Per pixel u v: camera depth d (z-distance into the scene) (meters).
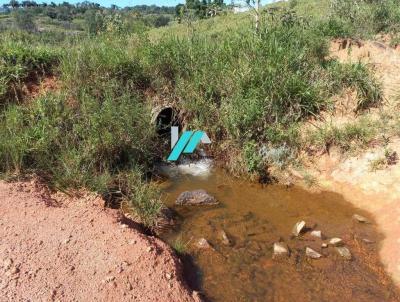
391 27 8.63
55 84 7.59
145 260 4.21
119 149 6.43
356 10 9.31
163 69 7.99
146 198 5.50
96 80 7.35
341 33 8.37
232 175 6.67
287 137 6.70
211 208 5.77
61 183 5.65
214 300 4.12
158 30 10.87
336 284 4.33
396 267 4.49
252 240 5.05
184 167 7.02
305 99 6.96
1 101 7.08
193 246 4.93
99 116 6.37
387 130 6.42
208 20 11.99
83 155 6.01
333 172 6.29
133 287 3.87
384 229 5.15
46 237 4.44
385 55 7.78
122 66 7.65
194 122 7.32
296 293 4.22
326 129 6.61
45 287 3.76
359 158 6.24
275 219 5.49
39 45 8.52
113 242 4.43
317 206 5.76
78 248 4.30
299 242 4.99
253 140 6.66
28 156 5.92
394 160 5.99
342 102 7.00
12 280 3.82
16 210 4.88
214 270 4.53
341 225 5.31
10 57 7.57
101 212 5.00
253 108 6.70
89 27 9.22
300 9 13.31
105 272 3.99
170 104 7.72
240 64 7.34
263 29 8.02
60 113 6.62
